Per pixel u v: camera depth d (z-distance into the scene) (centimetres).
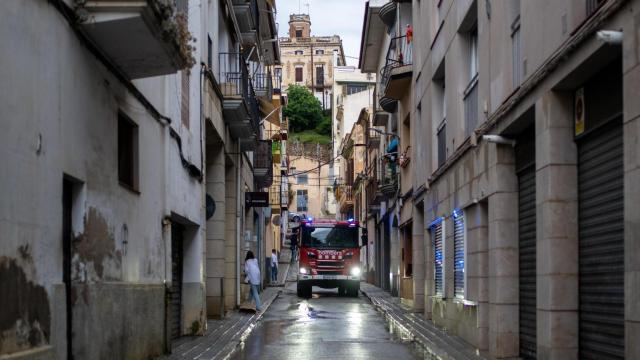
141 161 1123
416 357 1253
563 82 893
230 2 2081
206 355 1238
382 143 3516
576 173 934
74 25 812
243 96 1998
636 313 666
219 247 2016
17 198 652
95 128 894
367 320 2022
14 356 618
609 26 735
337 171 7806
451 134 1648
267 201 2789
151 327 1148
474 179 1380
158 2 852
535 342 1111
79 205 843
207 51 1736
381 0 3041
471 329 1410
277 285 4131
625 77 694
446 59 1714
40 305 699
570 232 930
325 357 1244
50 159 737
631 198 679
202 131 1658
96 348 875
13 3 652
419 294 2266
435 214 1884
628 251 685
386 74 2677
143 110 1137
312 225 3234
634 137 673
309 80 11431
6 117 631
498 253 1202
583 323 910
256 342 1479
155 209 1214
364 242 3209
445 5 1734
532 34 1013
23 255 662
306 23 11806
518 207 1202
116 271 982
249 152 2934
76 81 823
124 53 927
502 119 1162
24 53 675
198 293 1591
